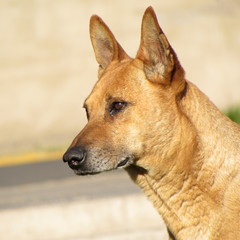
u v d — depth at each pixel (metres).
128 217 13.56
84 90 26.73
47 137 25.16
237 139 9.12
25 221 13.49
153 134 9.06
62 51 27.69
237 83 27.17
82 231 13.52
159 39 9.09
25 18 28.59
